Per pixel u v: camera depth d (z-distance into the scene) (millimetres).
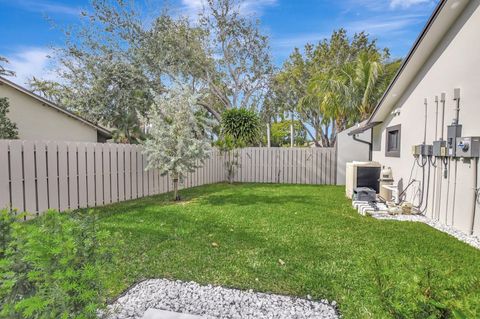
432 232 4383
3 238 1811
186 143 7105
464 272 2770
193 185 10078
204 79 17922
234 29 17562
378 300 1477
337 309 2301
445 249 3617
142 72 15086
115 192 6883
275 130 23328
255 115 12734
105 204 6574
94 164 6344
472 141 4238
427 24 4945
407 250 3568
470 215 4324
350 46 18219
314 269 2988
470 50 4426
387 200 6895
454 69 4836
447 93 5039
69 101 14492
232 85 19359
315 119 19156
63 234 1630
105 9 14750
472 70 4375
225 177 12414
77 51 14570
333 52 18422
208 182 11133
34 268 1552
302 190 9297
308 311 2279
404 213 5727
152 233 4180
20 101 9258
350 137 11359
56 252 1454
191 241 3842
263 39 18078
